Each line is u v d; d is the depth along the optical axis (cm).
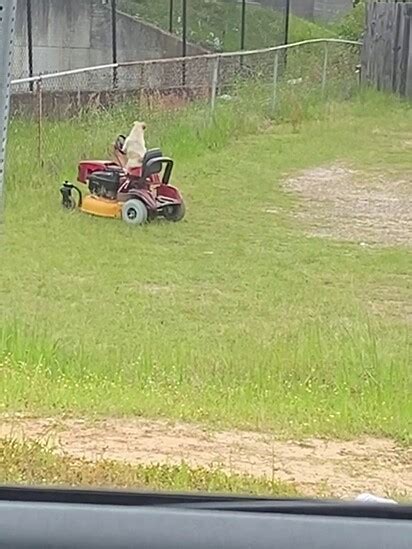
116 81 1981
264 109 1908
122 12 2348
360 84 2302
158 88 1931
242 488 436
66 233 1107
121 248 1066
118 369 654
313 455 499
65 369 645
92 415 539
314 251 1073
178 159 1529
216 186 1382
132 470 447
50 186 1273
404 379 650
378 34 2319
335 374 648
